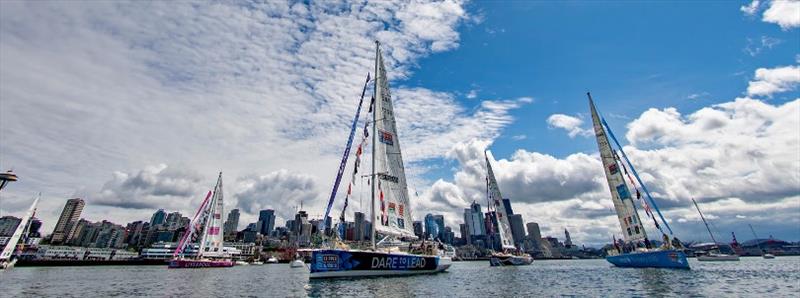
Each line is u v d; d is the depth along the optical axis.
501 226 74.62
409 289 23.73
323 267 26.41
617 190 44.91
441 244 39.28
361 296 20.45
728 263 72.31
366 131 33.91
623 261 44.50
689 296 20.94
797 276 33.75
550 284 29.33
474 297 21.55
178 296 25.14
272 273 63.00
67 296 25.33
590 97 48.38
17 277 48.09
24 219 80.94
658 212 38.91
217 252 79.94
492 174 76.50
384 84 36.84
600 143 47.19
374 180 31.83
